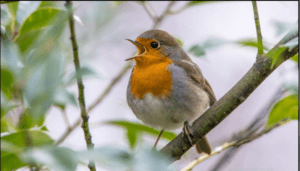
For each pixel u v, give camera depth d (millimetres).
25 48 5562
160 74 7758
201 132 6246
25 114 4805
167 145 6492
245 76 5855
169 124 8047
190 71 8125
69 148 3139
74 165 3004
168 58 8125
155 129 7738
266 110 8914
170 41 8297
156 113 7793
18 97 4691
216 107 6121
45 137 4551
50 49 4121
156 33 8219
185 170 6719
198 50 6672
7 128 5406
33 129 5012
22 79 4305
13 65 4496
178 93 7738
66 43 7625
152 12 9961
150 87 7727
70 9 4281
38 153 3062
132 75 8086
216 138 13352
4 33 5461
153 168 3045
